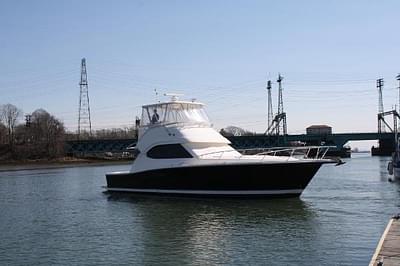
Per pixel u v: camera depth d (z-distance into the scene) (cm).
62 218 3020
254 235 2341
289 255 1948
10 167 10969
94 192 4603
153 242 2250
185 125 3778
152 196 3825
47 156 12912
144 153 3891
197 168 3447
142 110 4066
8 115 13900
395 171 5550
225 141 3875
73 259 1992
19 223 2873
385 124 15362
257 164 3253
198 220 2766
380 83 15500
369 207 3173
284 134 13400
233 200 3412
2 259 2019
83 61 13975
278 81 13600
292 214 2898
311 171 3316
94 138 14612
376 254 1567
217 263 1864
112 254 2053
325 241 2173
